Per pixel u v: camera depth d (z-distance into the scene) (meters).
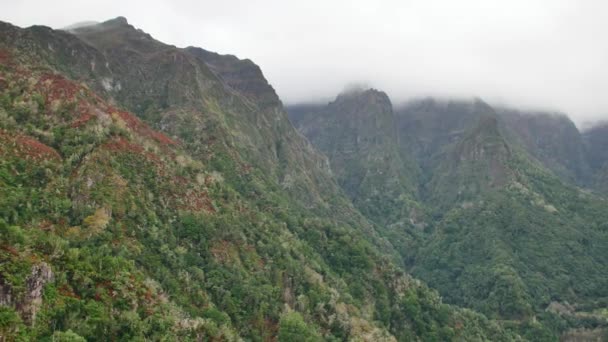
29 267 63.84
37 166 91.88
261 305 98.75
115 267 75.50
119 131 114.12
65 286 66.88
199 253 103.12
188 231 105.00
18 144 93.88
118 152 107.94
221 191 128.50
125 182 101.44
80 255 73.44
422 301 144.62
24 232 71.50
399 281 145.88
